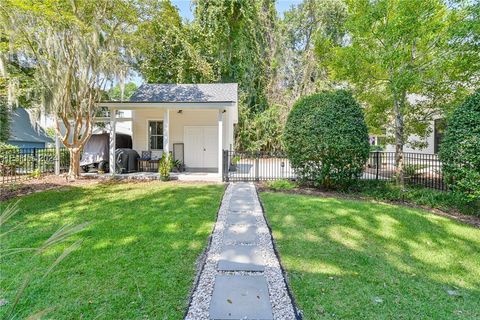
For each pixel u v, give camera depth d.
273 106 20.98
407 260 3.66
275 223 4.96
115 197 7.02
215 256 3.65
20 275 3.05
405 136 10.43
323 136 7.41
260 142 20.38
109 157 11.83
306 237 4.31
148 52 12.80
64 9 8.47
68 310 2.49
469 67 7.20
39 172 10.52
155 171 12.53
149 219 5.16
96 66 9.12
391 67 7.58
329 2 20.14
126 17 9.26
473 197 5.55
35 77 8.89
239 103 20.30
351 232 4.52
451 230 4.70
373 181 8.64
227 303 2.61
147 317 2.41
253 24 20.80
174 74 19.12
